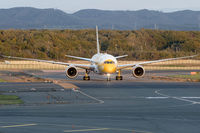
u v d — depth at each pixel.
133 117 74.56
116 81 173.50
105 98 106.81
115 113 79.62
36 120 70.31
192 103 96.75
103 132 59.44
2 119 71.25
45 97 106.69
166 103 96.62
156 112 81.38
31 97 106.31
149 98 107.38
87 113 79.44
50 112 80.56
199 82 169.38
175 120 71.38
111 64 167.75
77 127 63.47
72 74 173.50
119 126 64.69
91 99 103.81
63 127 63.41
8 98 103.56
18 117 73.75
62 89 130.50
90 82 166.00
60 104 93.94
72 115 76.62
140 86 146.38
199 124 67.38
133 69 173.50
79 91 125.31
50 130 60.84
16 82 163.25
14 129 61.56
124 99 104.81
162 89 134.38
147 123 67.94
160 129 62.56
